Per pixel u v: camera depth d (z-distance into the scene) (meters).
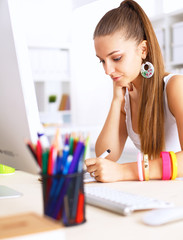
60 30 5.85
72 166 0.69
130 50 1.36
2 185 1.15
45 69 5.36
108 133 1.67
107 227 0.70
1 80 0.98
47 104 5.48
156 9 5.20
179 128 1.39
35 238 0.54
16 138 0.95
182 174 1.20
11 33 0.89
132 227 0.70
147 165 1.19
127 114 1.69
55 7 5.75
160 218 0.70
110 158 1.66
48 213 0.70
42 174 0.70
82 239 0.64
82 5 5.51
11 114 0.95
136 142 1.72
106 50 1.34
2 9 0.92
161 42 4.80
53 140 0.72
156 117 1.47
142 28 1.40
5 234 0.52
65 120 5.93
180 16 4.79
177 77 1.43
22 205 0.89
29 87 0.89
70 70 5.55
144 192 1.01
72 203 0.70
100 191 0.95
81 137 0.73
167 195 0.97
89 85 5.89
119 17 1.35
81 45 5.84
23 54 0.89
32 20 5.70
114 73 1.37
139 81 1.49
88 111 5.91
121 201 0.83
